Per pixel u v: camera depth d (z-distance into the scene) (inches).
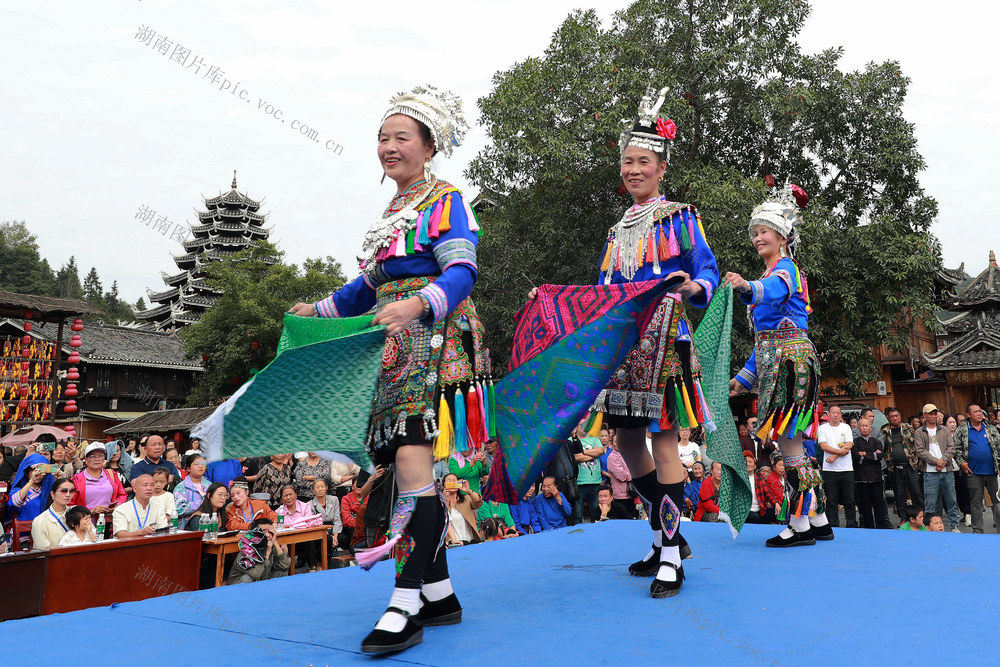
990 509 585.6
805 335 157.5
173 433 1149.7
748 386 173.6
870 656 73.8
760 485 327.9
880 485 416.8
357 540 298.5
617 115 549.6
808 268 533.6
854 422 515.5
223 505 293.9
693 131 621.6
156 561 229.8
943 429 440.1
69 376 683.4
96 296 3405.5
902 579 113.2
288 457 359.3
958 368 976.9
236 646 84.8
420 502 87.5
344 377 80.7
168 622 97.0
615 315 102.7
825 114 617.3
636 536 172.9
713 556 141.4
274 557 269.0
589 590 111.7
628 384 114.2
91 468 307.3
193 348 1110.4
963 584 108.7
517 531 336.2
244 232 2060.8
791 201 160.2
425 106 98.6
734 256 495.2
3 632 92.7
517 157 572.1
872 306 572.1
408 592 83.5
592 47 591.2
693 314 486.6
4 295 637.3
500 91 597.9
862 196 633.6
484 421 93.8
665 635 83.6
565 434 100.7
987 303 1121.4
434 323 87.1
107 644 86.5
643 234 120.9
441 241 93.0
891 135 599.8
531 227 647.1
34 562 195.3
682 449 398.0
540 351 110.0
